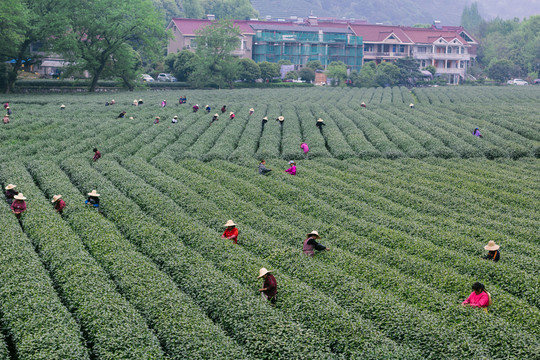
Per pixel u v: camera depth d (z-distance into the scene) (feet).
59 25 272.72
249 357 54.90
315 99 312.50
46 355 53.16
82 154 150.30
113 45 308.81
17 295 64.03
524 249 83.05
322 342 55.98
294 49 512.22
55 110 225.76
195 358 53.72
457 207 107.45
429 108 254.47
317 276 72.23
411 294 67.26
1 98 257.55
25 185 115.14
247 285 70.54
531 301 67.62
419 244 84.53
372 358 53.36
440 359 53.62
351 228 94.38
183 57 398.01
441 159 152.76
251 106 257.34
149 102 260.21
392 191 116.26
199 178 127.24
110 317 60.18
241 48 488.85
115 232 89.25
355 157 156.87
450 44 533.96
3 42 255.29
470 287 68.59
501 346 55.01
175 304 63.82
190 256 79.10
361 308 63.57
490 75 525.34
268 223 94.94
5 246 78.79
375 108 260.83
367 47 540.52
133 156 152.66
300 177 130.62
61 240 83.10
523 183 124.16
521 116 217.97
